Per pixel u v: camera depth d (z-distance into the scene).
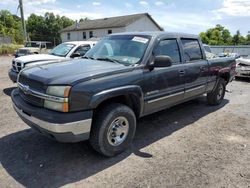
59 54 9.39
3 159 3.83
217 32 57.03
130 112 4.03
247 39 56.78
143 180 3.39
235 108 6.82
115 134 3.94
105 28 41.66
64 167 3.66
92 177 3.44
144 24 40.91
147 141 4.59
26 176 3.42
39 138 4.55
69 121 3.31
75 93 3.34
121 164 3.78
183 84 5.12
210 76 6.15
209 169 3.70
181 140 4.68
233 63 7.26
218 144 4.54
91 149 4.20
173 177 3.47
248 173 3.63
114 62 4.39
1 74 12.22
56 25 74.00
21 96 4.01
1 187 3.18
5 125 5.14
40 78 3.59
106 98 3.63
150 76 4.29
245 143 4.61
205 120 5.79
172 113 6.23
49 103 3.43
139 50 4.45
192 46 5.62
